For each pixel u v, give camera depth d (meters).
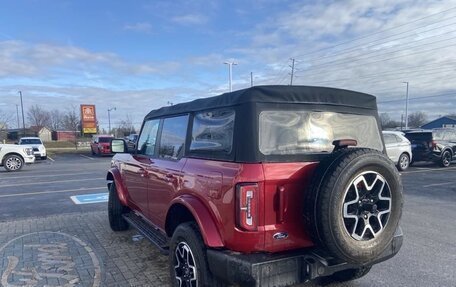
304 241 2.89
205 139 3.38
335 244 2.62
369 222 2.79
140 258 4.74
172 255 3.47
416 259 4.63
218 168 2.97
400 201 2.91
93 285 3.95
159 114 4.66
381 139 3.62
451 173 13.63
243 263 2.68
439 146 15.53
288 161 2.86
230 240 2.80
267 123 2.91
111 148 5.72
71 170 17.30
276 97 2.99
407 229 6.02
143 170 4.63
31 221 6.75
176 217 3.78
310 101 3.15
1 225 6.46
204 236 2.95
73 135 66.12
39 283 4.00
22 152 17.05
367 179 2.76
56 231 6.03
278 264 2.72
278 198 2.75
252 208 2.68
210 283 3.02
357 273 3.70
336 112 3.30
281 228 2.78
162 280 4.06
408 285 3.86
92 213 7.42
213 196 2.96
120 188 5.57
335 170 2.61
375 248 2.79
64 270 4.36
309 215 2.68
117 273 4.27
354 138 3.40
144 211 4.79
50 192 10.31
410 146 14.75
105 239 5.57
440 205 7.94
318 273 2.82
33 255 4.86
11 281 4.05
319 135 3.16
